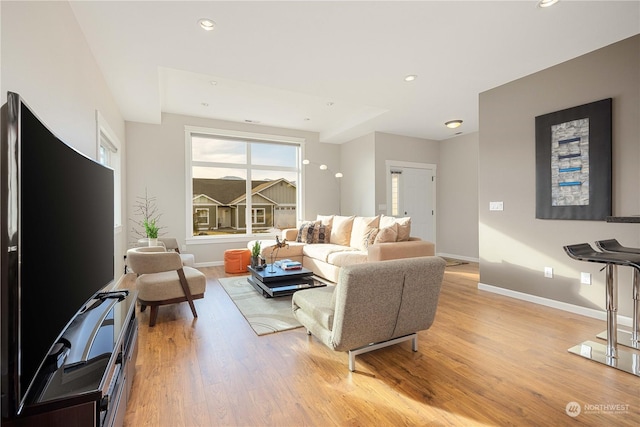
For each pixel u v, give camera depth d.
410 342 2.43
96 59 2.96
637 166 2.65
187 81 4.02
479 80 3.57
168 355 2.22
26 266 0.92
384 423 1.52
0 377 0.92
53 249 1.14
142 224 5.11
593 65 2.92
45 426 0.92
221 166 5.84
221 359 2.17
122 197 4.57
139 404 1.66
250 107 5.04
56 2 1.89
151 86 3.59
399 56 3.04
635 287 2.34
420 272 2.04
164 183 5.28
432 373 1.98
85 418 0.96
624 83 2.72
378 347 2.12
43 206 1.06
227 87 4.21
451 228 6.55
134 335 1.90
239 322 2.89
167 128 5.30
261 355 2.23
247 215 6.06
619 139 2.75
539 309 3.18
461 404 1.67
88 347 1.28
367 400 1.70
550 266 3.26
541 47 2.86
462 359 2.15
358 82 3.64
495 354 2.22
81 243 1.48
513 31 2.60
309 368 2.04
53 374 1.07
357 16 2.40
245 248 5.89
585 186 2.94
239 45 2.80
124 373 1.50
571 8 2.30
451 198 6.54
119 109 4.39
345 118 5.70
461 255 6.34
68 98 2.12
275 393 1.77
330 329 2.04
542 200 3.29
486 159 3.87
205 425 1.51
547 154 3.24
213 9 2.29
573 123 3.03
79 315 1.69
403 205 6.29
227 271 5.02
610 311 2.15
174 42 2.72
